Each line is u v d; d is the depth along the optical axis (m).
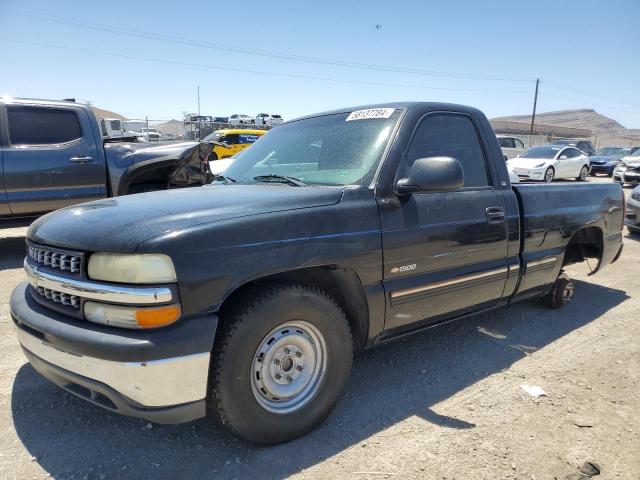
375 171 2.93
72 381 2.29
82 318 2.27
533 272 3.94
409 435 2.68
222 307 2.37
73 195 6.80
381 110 3.34
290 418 2.54
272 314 2.38
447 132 3.42
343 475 2.35
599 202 4.72
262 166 3.52
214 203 2.53
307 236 2.51
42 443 2.55
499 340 4.06
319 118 3.71
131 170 7.07
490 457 2.49
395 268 2.91
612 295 5.42
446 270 3.23
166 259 2.12
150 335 2.10
